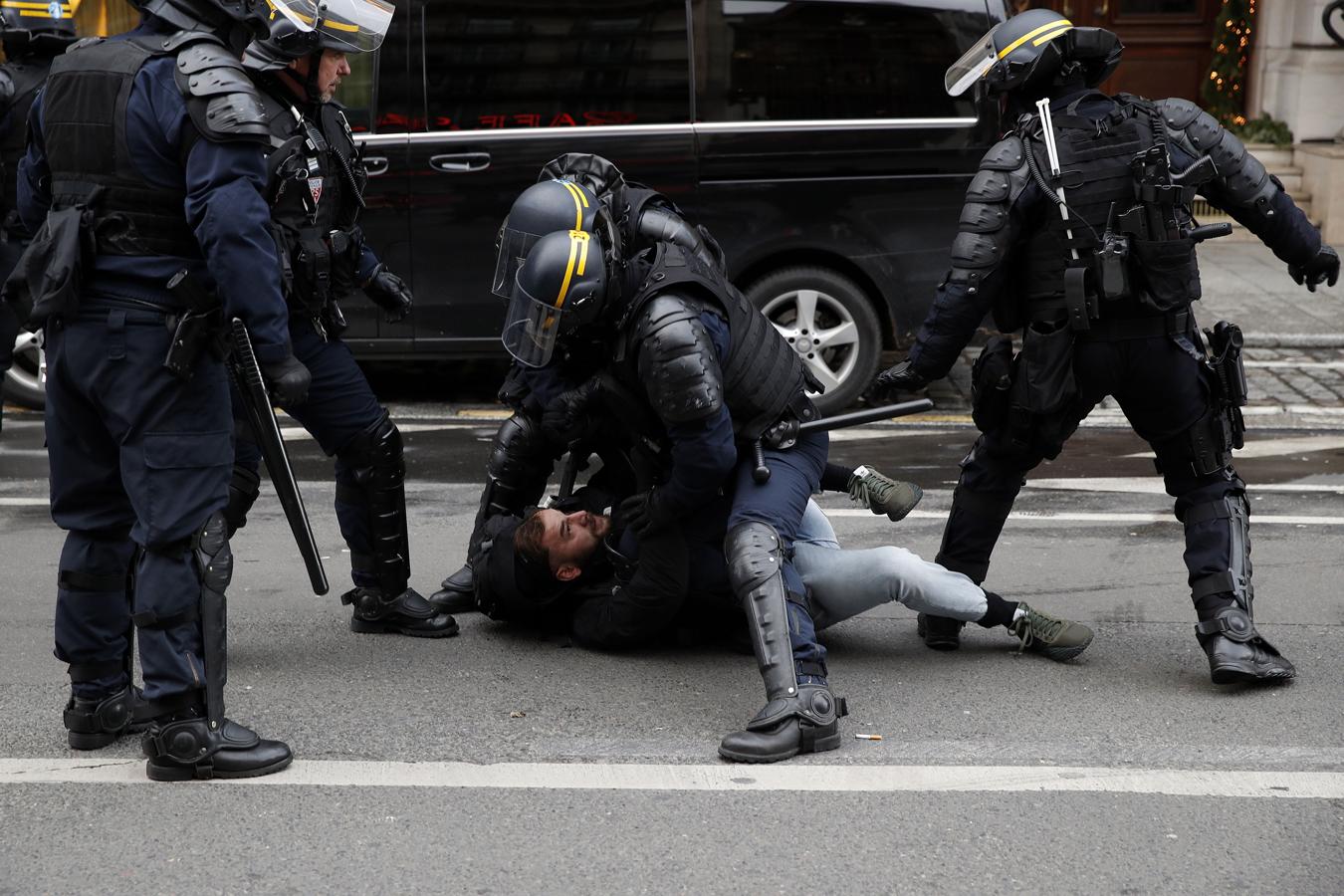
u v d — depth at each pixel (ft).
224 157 10.08
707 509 12.84
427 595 15.46
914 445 22.30
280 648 13.85
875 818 10.32
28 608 15.03
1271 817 10.30
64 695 12.71
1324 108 39.93
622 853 9.82
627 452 13.25
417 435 23.22
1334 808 10.43
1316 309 31.24
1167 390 12.66
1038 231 12.48
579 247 11.20
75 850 9.87
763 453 12.47
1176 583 15.78
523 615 14.06
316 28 11.25
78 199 10.42
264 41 11.00
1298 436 22.91
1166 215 12.22
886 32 23.49
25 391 25.08
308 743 11.64
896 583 13.00
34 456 21.77
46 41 18.49
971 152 23.75
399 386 27.07
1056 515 18.42
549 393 13.15
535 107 23.57
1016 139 12.47
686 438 11.62
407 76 23.44
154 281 10.41
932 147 23.70
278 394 10.54
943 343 12.67
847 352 24.31
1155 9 42.98
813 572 13.25
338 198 12.81
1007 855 9.78
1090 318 12.35
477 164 23.59
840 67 23.57
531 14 23.40
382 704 12.46
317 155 12.35
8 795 10.69
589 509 13.98
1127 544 17.21
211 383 10.67
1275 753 11.37
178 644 10.81
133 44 10.45
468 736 11.78
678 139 23.53
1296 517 18.24
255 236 10.16
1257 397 25.26
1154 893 9.30
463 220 23.73
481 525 14.37
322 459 21.74
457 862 9.71
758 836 10.06
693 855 9.80
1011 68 12.50
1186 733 11.76
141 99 10.21
